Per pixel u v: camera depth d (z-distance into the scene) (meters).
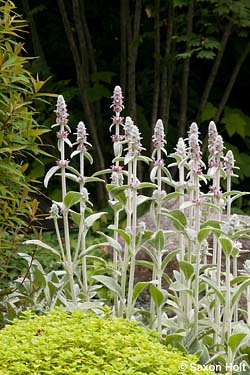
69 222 7.65
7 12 4.64
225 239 4.09
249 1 8.51
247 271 4.64
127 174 4.88
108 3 10.42
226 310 4.21
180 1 8.59
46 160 9.34
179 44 9.86
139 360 3.30
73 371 3.18
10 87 4.54
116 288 4.54
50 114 9.59
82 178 4.72
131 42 9.27
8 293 4.61
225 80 10.54
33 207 4.70
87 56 9.59
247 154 10.31
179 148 4.90
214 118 9.63
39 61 9.80
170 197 4.64
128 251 4.57
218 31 9.17
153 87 9.79
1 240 4.70
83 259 4.81
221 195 4.58
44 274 4.64
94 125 9.34
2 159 4.60
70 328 3.54
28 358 3.26
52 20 10.33
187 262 4.39
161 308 4.47
